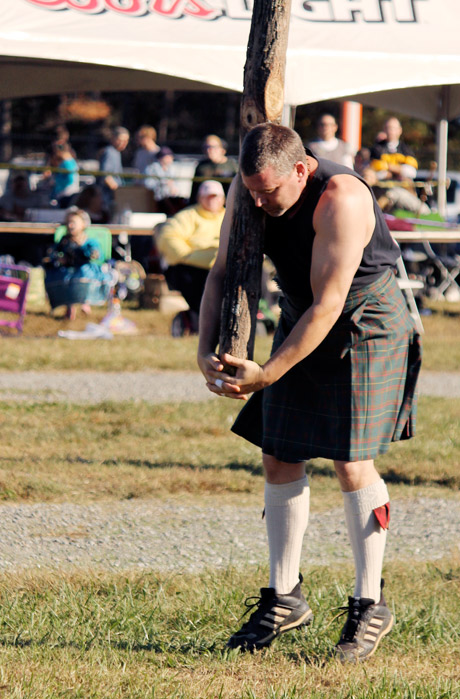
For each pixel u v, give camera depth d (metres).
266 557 10.76
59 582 9.44
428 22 25.95
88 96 76.19
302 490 8.13
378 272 7.61
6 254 33.22
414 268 33.16
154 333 27.66
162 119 77.31
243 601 8.96
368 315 7.64
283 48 7.65
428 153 74.50
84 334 26.52
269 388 8.03
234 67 24.52
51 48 23.75
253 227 7.54
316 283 7.23
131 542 11.20
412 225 30.22
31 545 10.95
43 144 70.44
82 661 7.47
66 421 17.16
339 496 13.46
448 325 30.62
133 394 20.03
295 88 24.36
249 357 7.71
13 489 12.98
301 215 7.34
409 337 7.96
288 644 8.11
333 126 33.38
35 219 32.34
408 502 13.34
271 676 7.38
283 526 8.11
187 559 10.62
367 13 25.66
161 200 33.62
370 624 7.91
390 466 15.00
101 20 24.66
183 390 20.58
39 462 14.36
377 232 7.52
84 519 12.03
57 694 6.84
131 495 13.11
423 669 7.70
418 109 36.47
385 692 6.94
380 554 7.99
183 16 25.22
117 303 27.53
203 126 80.56
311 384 7.82
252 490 13.61
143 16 25.02
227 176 31.44
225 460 15.02
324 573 9.98
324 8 25.55
